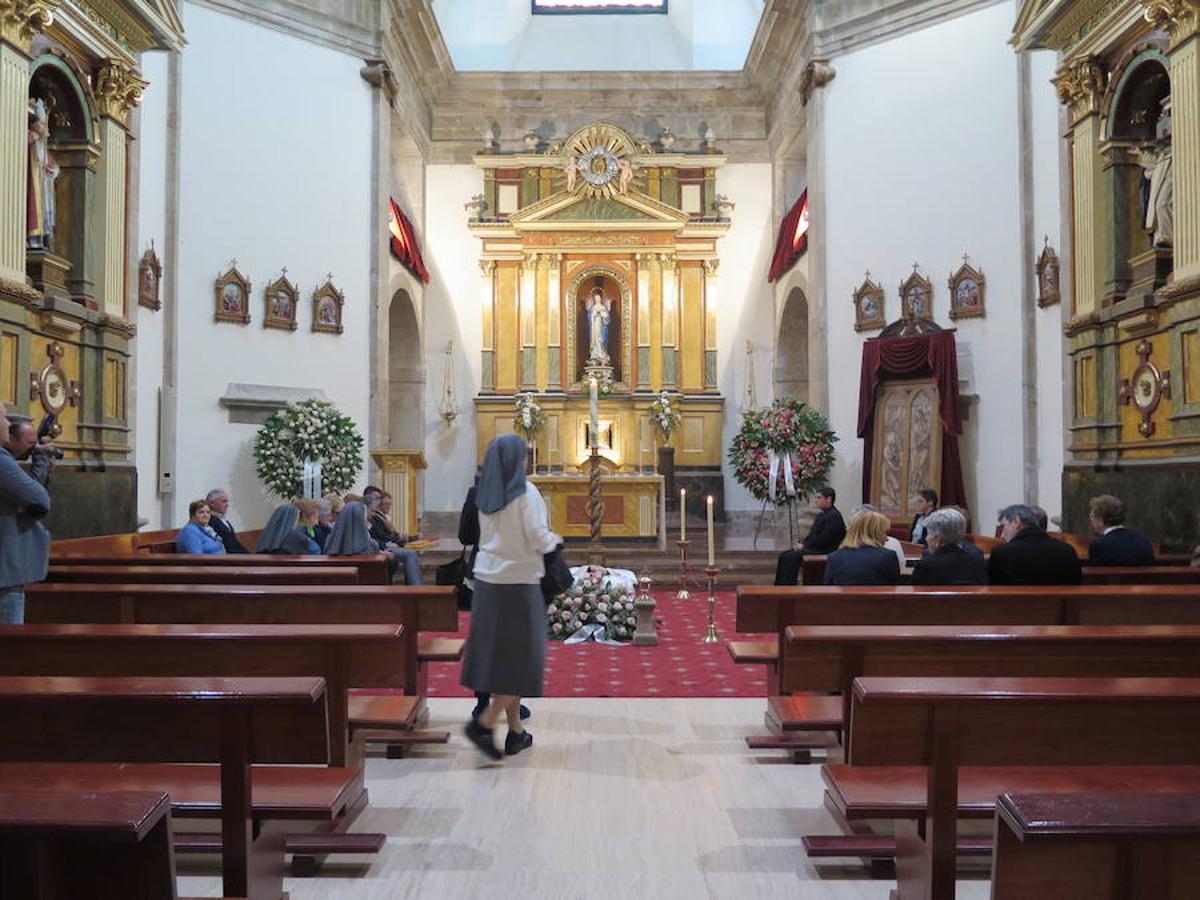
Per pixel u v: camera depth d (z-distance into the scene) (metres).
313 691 2.71
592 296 19.97
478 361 19.64
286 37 14.14
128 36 9.34
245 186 13.62
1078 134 9.16
